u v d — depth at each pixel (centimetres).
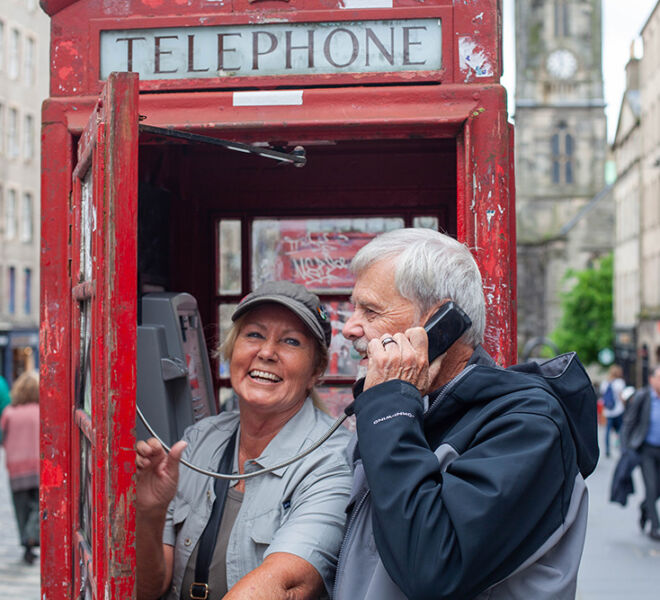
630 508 1181
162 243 345
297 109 250
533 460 162
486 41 251
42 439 248
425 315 186
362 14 252
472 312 187
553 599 167
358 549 183
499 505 158
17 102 3347
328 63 253
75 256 239
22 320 3406
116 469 177
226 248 368
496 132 247
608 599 681
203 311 366
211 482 230
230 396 370
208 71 255
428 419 179
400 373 177
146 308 279
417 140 345
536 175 7100
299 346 227
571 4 7038
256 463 222
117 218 177
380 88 250
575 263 6800
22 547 887
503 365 243
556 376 181
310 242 369
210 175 366
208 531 224
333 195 367
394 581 165
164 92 256
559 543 172
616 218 5381
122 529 177
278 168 366
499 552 159
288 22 254
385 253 188
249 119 251
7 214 3294
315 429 225
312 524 207
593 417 183
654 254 4178
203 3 256
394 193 365
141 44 257
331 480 215
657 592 704
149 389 265
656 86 4066
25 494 811
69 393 248
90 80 257
